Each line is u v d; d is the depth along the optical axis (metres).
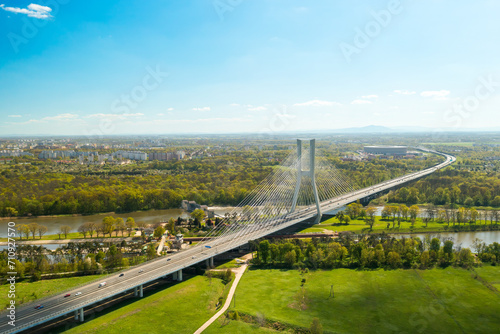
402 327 128.62
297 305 143.62
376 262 183.12
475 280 164.38
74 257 190.50
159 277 155.38
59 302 130.12
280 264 188.12
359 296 151.00
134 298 149.25
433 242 191.38
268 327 128.75
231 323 130.88
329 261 182.62
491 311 138.75
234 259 197.00
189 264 169.62
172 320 132.12
